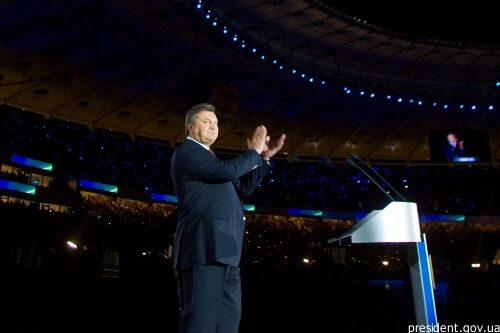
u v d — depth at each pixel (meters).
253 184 2.76
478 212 28.84
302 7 18.78
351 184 29.09
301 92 22.81
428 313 2.53
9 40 14.77
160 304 8.51
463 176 29.58
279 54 19.92
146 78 19.17
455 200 29.11
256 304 8.56
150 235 18.73
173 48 18.09
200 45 18.30
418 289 2.59
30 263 11.92
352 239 2.51
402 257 21.06
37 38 15.22
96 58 17.12
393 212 2.54
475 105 24.50
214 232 2.38
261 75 21.08
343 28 20.39
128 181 22.78
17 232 14.06
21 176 18.09
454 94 24.30
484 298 8.70
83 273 12.93
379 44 21.69
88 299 8.63
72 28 15.54
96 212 20.50
